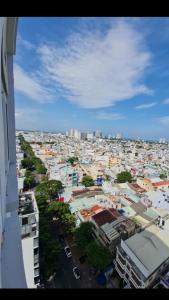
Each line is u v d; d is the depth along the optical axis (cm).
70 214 2952
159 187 4959
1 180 470
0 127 470
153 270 1819
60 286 2120
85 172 6172
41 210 3120
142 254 1975
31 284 1731
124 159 9094
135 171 6444
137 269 1909
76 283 2167
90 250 2191
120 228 2548
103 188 4444
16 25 740
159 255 1973
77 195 3834
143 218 2922
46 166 6975
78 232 2603
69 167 6300
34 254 1783
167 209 3275
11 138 967
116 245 2420
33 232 1744
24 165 6750
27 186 4850
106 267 2298
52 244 2188
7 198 661
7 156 833
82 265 2427
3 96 666
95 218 2772
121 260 2148
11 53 933
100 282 2166
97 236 2611
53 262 2120
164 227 2678
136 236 2238
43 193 3853
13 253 465
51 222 3269
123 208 3300
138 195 4084
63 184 4759
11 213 598
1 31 439
